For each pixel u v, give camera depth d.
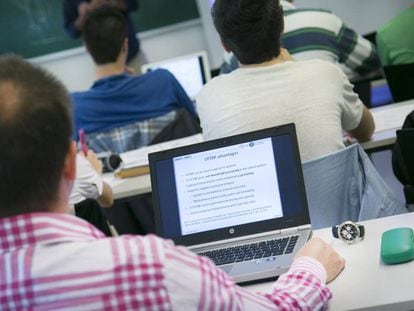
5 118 0.93
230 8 2.11
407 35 3.54
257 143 1.72
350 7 5.59
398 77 2.99
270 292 1.25
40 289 0.93
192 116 3.24
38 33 5.77
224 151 1.73
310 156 2.04
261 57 2.14
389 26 3.58
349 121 2.24
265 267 1.50
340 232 1.56
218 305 1.00
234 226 1.68
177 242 1.70
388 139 2.45
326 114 2.06
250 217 1.68
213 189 1.72
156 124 3.23
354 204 1.93
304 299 1.23
